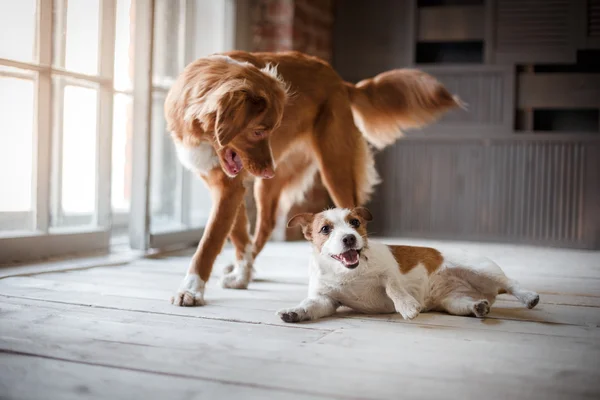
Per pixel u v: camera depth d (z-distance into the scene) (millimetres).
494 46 4703
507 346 1580
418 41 4980
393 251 2051
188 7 3957
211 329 1749
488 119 4727
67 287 2408
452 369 1373
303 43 4727
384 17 5016
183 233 3945
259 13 4641
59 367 1366
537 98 4684
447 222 4832
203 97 2086
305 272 3025
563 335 1715
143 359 1433
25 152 2977
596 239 4492
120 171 3900
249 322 1855
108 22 3404
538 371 1363
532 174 4633
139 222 3596
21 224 3010
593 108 4602
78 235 3318
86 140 3371
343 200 2709
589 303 2248
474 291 2062
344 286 1942
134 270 2951
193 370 1354
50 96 3043
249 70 2166
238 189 2289
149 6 3430
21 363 1391
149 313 1962
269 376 1314
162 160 3955
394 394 1209
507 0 4664
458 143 4785
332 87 2746
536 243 4625
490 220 4730
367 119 2947
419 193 4887
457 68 4785
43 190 3070
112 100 3465
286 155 2652
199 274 2205
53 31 3057
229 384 1263
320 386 1252
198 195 4184
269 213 2848
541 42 4617
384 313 2023
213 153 2199
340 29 5137
